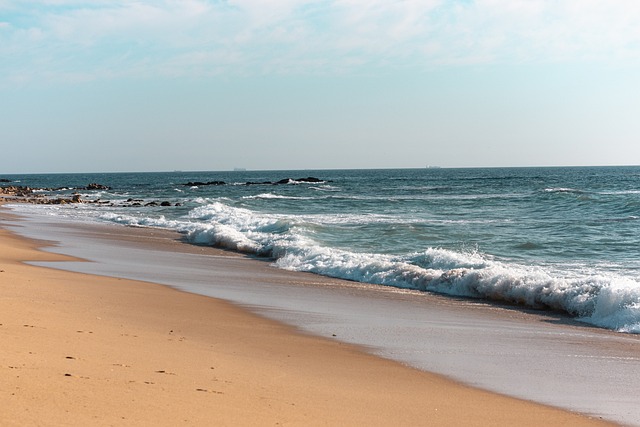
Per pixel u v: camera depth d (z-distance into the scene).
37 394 5.75
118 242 26.61
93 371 6.83
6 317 9.36
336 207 47.25
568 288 13.44
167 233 31.20
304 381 7.50
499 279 14.61
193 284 15.98
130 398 5.98
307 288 15.76
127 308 11.68
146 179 188.00
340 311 12.78
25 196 75.75
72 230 31.84
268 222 31.94
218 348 8.98
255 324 11.12
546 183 91.38
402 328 11.27
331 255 20.25
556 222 31.05
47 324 9.22
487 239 24.92
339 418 6.11
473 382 8.04
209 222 35.94
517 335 10.87
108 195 80.00
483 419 6.49
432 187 87.62
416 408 6.72
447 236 25.89
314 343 9.83
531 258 20.50
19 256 20.22
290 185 107.12
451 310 13.19
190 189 96.06
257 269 19.28
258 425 5.62
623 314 11.84
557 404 7.20
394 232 27.25
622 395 7.58
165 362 7.74
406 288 16.08
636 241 23.62
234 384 7.02
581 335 10.95
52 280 14.53
